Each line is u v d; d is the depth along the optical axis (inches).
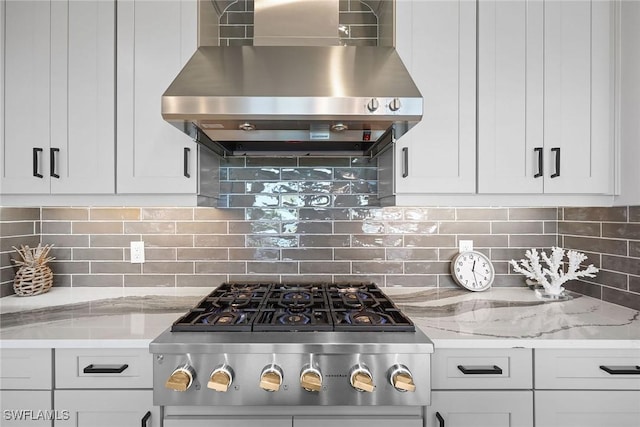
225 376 39.4
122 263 69.5
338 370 41.4
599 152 55.6
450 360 44.0
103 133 55.3
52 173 54.7
